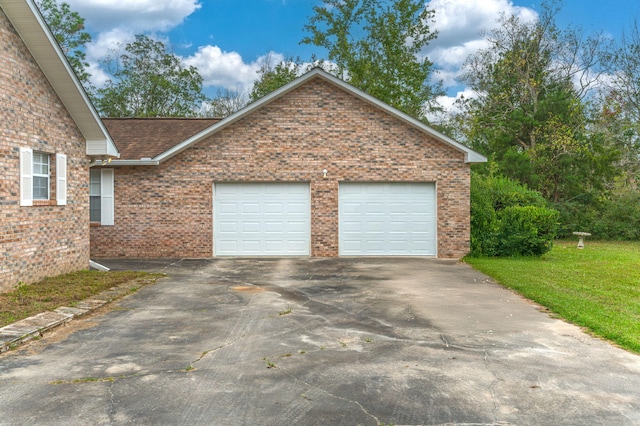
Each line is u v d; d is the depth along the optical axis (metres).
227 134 17.31
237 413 4.71
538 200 21.41
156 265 15.28
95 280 11.61
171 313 8.84
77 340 7.14
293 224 17.55
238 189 17.50
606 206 28.11
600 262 16.41
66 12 37.44
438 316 8.69
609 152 28.17
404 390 5.28
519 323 8.22
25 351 6.62
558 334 7.54
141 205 17.30
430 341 7.14
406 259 17.00
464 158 17.39
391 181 17.50
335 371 5.86
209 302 9.80
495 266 14.77
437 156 17.44
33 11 10.09
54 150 11.99
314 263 15.84
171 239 17.31
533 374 5.79
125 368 5.95
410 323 8.19
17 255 10.51
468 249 17.38
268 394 5.16
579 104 29.80
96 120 12.91
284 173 17.36
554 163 28.30
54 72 11.48
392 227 17.59
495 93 33.91
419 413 4.71
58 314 8.33
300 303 9.74
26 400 5.00
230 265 15.31
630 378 5.68
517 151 29.72
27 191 10.84
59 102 12.22
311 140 17.38
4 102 10.09
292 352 6.59
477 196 18.20
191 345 6.89
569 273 13.61
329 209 17.47
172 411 4.75
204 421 4.54
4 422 4.50
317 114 17.36
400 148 17.44
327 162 17.42
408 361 6.23
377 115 17.41
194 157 17.30
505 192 21.06
